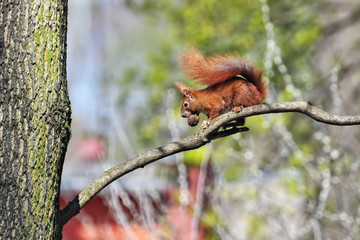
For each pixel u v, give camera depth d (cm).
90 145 1423
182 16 1673
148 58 1667
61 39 559
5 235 529
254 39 1596
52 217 543
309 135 1493
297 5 1653
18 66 541
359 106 1716
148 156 568
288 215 1255
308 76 1509
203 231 1219
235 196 1265
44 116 541
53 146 545
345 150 1348
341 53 1747
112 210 1142
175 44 1667
